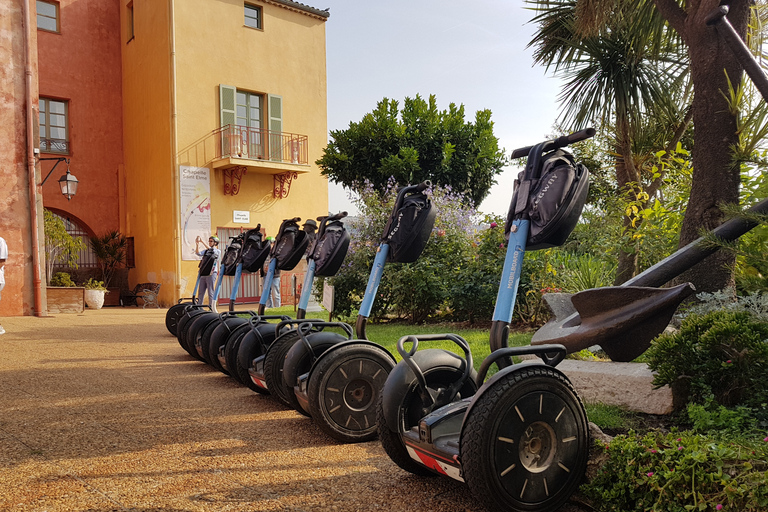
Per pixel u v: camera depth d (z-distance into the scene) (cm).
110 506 246
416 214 338
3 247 827
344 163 1577
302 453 318
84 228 1805
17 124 1203
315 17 1825
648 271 351
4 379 533
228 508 243
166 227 1564
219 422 385
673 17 480
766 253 313
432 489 263
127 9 1788
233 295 634
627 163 724
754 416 264
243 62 1661
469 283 764
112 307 1638
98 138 1808
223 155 1603
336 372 332
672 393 298
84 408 422
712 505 195
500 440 213
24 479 279
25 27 1221
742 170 445
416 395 273
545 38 723
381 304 888
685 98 715
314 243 430
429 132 1602
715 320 277
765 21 475
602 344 298
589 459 242
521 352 228
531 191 243
